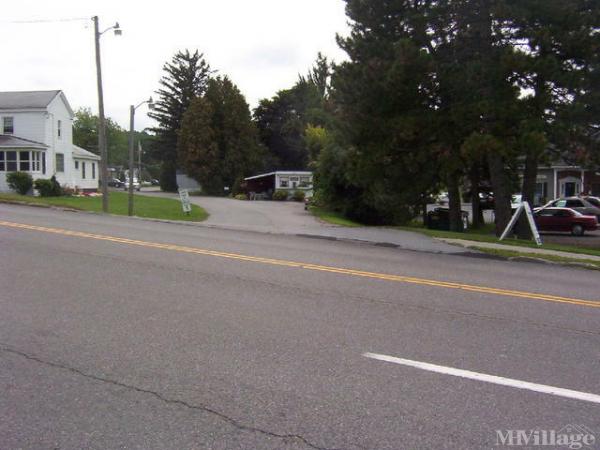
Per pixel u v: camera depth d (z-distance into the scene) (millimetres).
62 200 35781
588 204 32719
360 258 12812
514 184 30109
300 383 4906
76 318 6836
